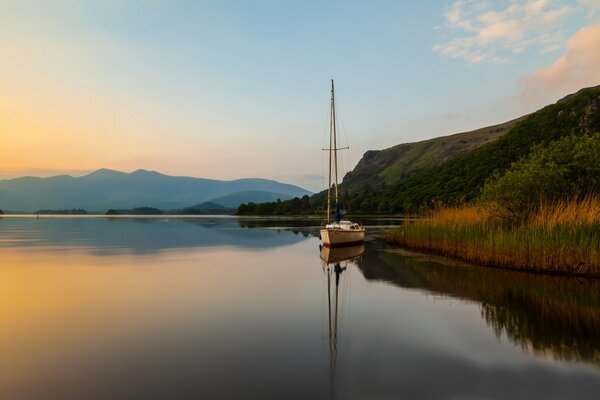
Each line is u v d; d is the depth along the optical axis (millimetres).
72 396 8359
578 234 20656
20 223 107125
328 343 11547
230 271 24297
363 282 20344
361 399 8203
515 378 9156
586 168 25359
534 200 26328
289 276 22469
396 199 134500
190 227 80000
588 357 10297
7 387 8773
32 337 12086
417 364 10047
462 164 119562
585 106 92688
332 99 42938
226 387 8750
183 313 14805
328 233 34281
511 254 22266
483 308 15031
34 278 21875
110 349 11070
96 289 19016
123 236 54531
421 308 15195
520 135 102500
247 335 12281
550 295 16641
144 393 8484
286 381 9070
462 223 29781
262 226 80938
